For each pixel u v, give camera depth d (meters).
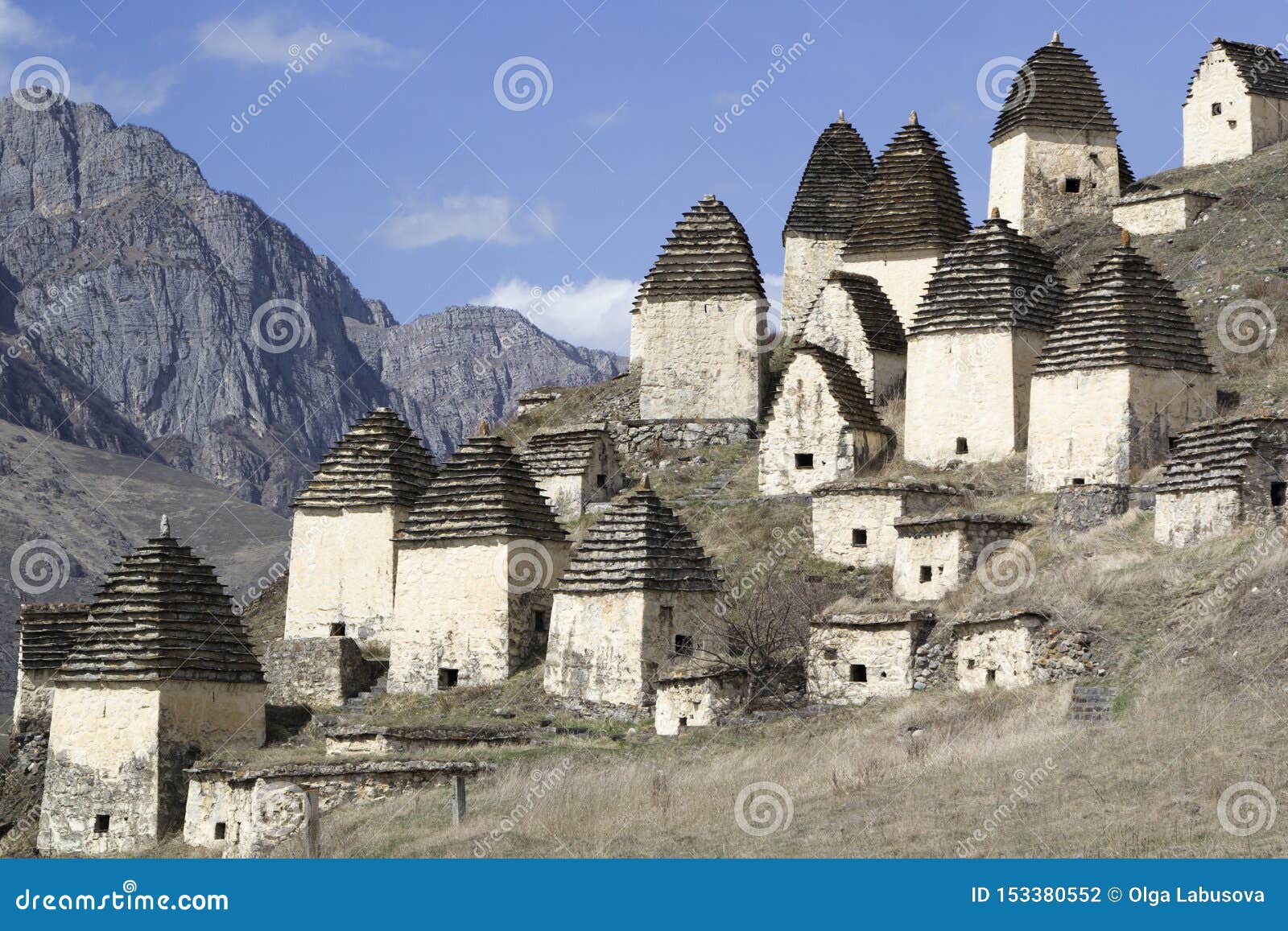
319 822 32.44
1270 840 24.83
